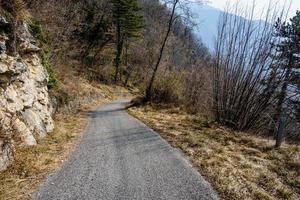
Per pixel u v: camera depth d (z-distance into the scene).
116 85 52.75
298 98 15.00
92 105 26.61
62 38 22.92
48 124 11.07
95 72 50.03
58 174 6.57
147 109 20.17
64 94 17.72
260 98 11.67
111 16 54.19
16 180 6.10
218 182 6.16
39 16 17.50
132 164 7.39
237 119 12.39
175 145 9.49
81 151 8.68
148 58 62.03
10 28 8.95
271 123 12.82
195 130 11.84
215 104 13.45
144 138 10.62
